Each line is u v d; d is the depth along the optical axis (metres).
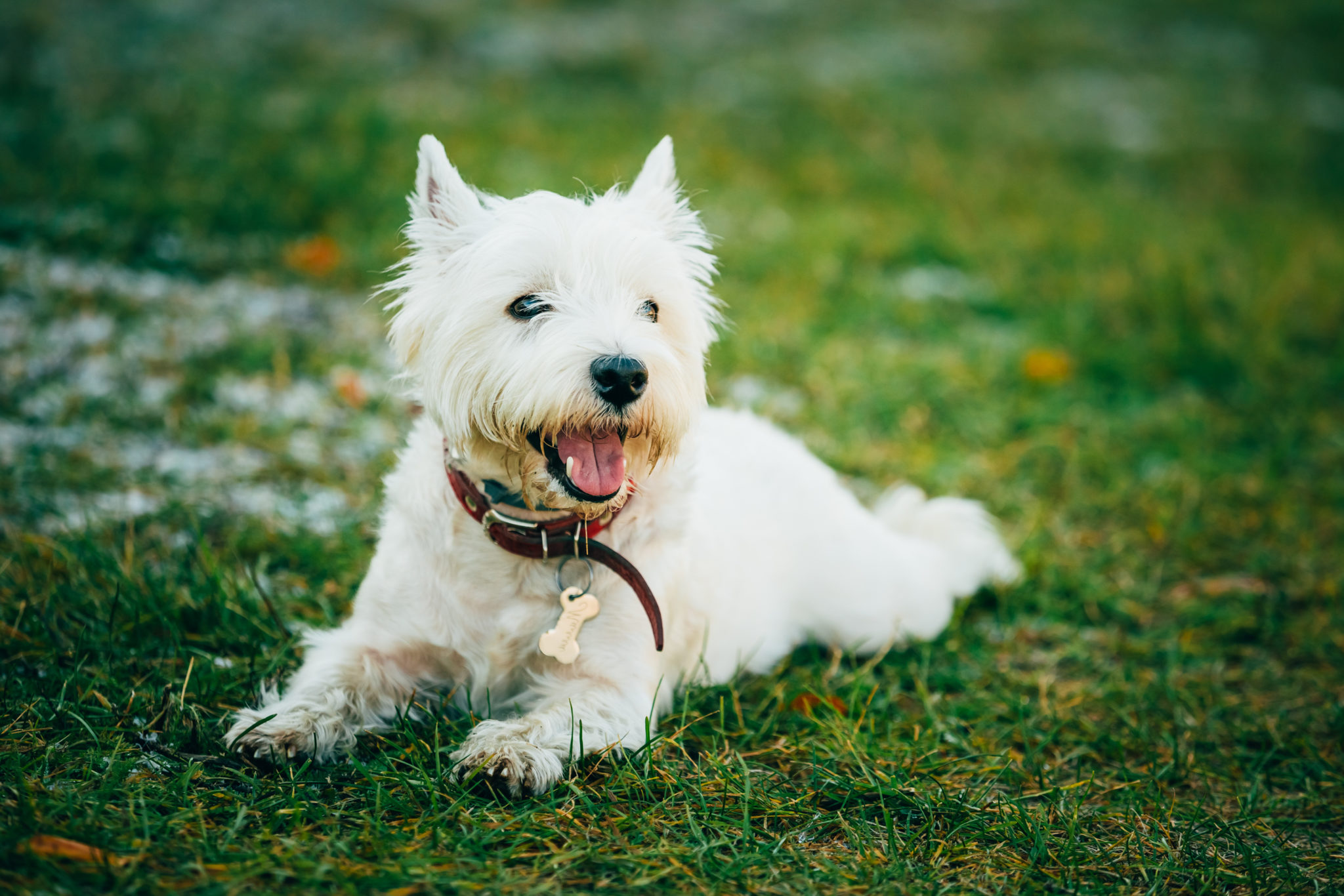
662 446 2.51
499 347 2.44
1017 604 3.83
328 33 12.75
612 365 2.33
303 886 1.88
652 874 2.03
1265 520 4.48
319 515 3.84
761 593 3.30
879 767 2.58
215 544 3.55
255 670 2.81
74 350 4.81
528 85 11.88
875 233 8.34
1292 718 3.08
